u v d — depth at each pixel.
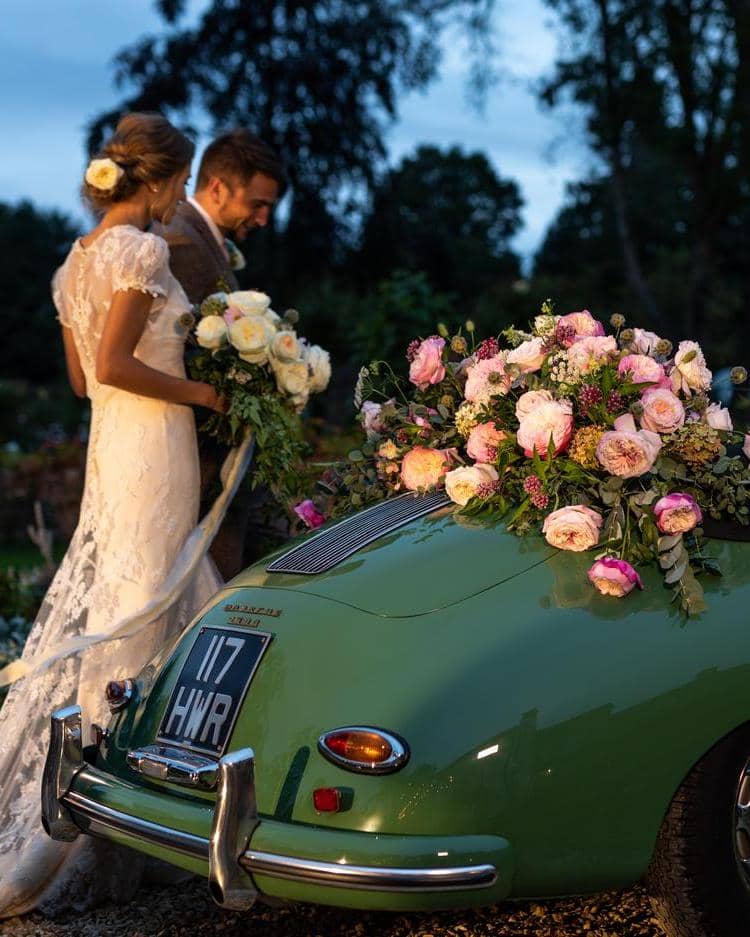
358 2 35.25
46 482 14.27
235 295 4.22
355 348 11.16
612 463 3.07
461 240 52.72
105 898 3.69
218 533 4.41
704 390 3.47
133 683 3.32
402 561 3.12
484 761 2.64
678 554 2.93
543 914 3.42
